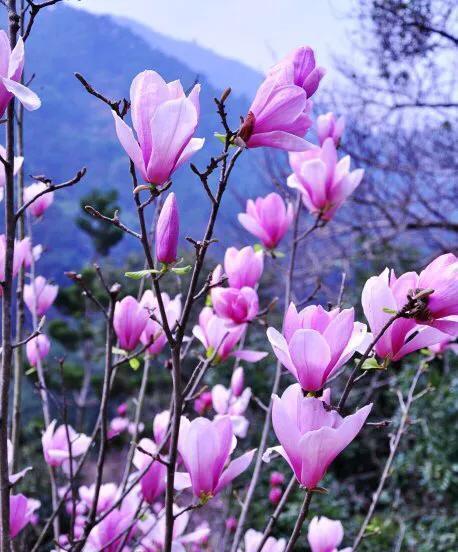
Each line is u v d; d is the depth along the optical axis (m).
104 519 0.91
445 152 3.89
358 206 4.16
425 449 3.21
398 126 3.90
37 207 1.17
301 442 0.61
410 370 3.38
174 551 0.85
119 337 0.94
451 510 3.13
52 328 5.67
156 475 0.89
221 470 0.70
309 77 0.71
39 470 3.44
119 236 7.39
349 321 0.63
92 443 0.94
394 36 3.62
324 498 3.23
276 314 3.98
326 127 1.14
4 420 0.68
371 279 0.67
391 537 2.91
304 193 1.13
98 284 5.58
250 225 1.16
